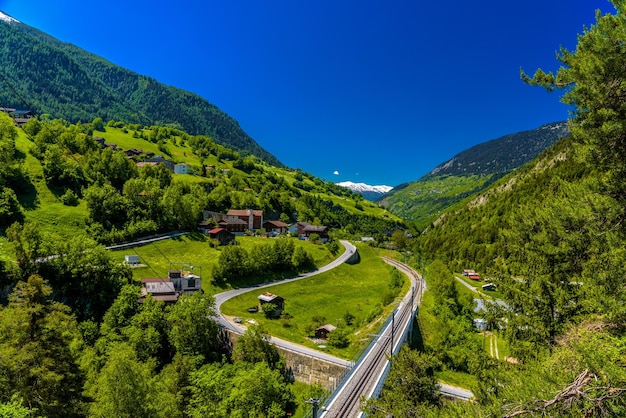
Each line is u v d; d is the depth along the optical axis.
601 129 18.02
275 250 114.12
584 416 10.86
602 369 11.01
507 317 32.66
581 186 21.22
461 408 15.60
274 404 50.00
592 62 18.02
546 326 28.88
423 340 72.94
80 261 75.81
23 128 137.88
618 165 18.25
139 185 116.88
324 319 82.81
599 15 18.83
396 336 64.06
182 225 119.00
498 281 34.38
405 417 32.56
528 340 29.91
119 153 141.25
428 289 109.75
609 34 17.77
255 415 48.53
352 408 39.56
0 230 85.38
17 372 37.69
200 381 55.34
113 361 42.00
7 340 39.56
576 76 19.73
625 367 11.80
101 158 133.00
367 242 188.25
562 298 27.00
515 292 32.03
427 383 36.75
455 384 57.50
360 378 47.06
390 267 141.50
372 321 81.19
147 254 99.75
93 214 103.31
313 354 61.72
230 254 98.81
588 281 17.72
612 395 10.27
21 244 72.44
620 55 17.17
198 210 132.88
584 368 12.30
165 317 68.38
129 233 104.25
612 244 16.95
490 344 76.75
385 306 92.12
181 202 120.25
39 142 120.06
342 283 114.19
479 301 107.12
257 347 61.16
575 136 20.84
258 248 109.12
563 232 22.66
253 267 103.75
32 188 103.44
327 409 39.41
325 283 110.62
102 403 40.00
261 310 85.69
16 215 91.25
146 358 62.84
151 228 110.06
